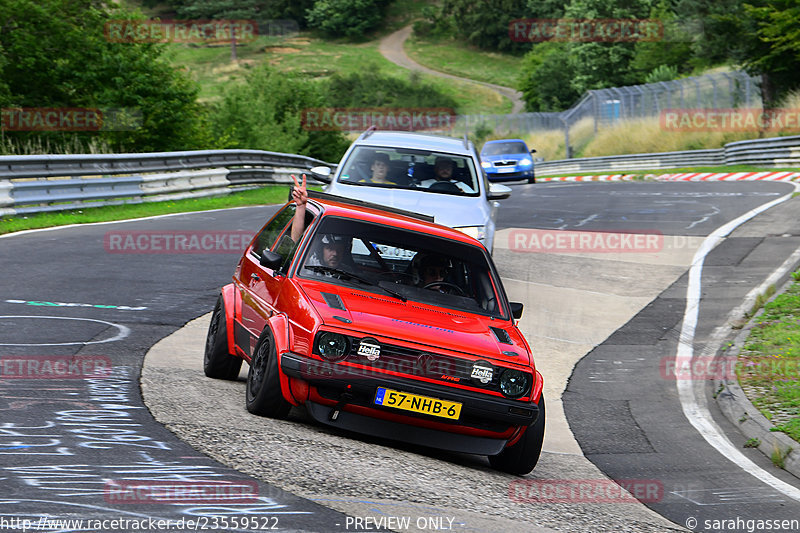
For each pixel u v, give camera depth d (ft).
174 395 63.41
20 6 331.98
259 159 295.89
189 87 378.12
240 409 61.98
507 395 59.00
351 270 66.23
